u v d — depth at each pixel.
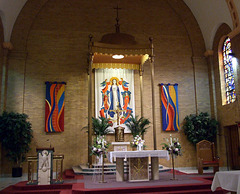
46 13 17.22
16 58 16.28
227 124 16.17
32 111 16.12
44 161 10.70
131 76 17.31
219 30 17.11
